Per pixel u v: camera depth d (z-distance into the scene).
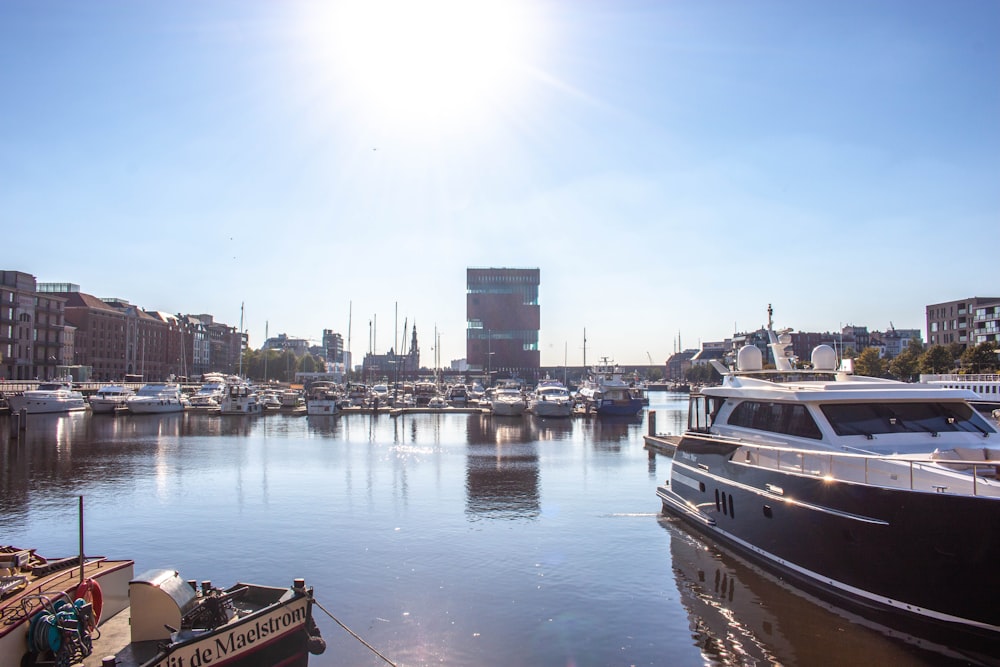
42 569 11.43
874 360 123.25
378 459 37.97
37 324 109.75
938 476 13.18
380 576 16.77
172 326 170.50
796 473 15.38
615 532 21.03
